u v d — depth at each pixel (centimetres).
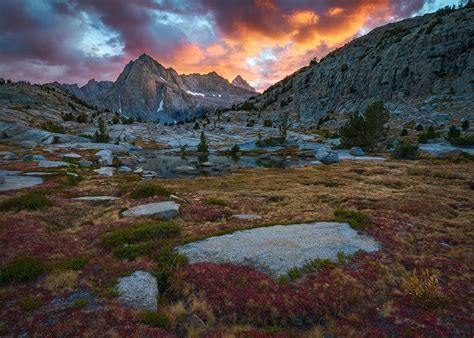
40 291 924
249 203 2608
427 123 11844
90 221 1831
